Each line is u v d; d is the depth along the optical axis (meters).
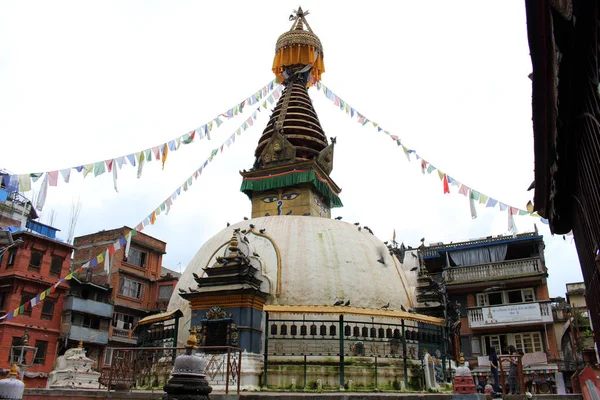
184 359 10.32
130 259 47.59
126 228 47.09
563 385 30.38
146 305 48.09
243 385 16.16
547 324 33.38
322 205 28.16
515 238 38.16
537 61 6.23
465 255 39.25
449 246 41.34
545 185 9.35
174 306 21.08
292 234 21.59
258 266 19.19
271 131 29.38
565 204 9.64
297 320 17.98
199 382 10.16
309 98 31.80
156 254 50.66
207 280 18.30
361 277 20.62
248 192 27.73
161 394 14.01
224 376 16.00
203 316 17.88
